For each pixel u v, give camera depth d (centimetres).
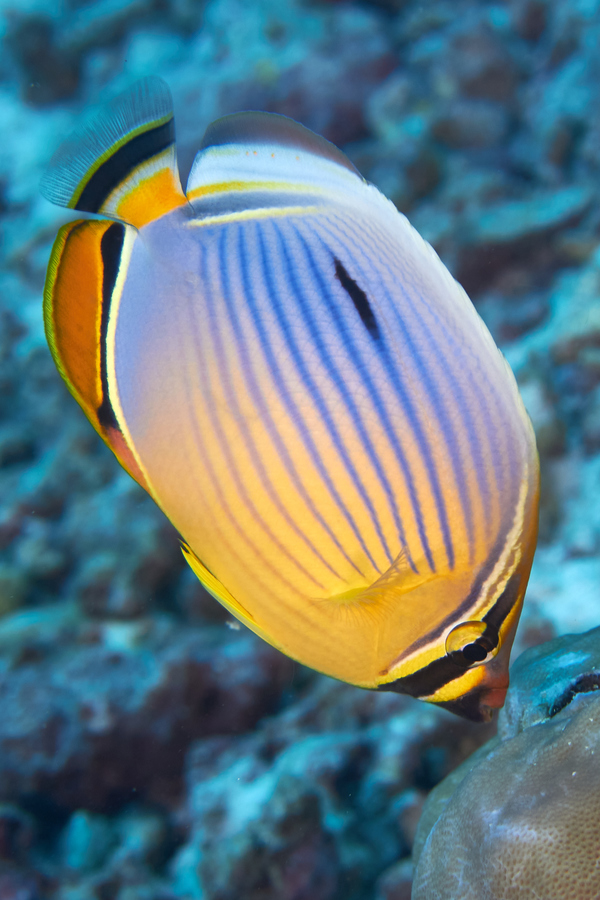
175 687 85
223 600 36
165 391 34
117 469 121
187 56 178
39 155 190
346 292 34
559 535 85
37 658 94
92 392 35
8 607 109
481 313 110
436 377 34
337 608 35
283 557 35
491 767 41
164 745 84
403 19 162
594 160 117
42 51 203
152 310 34
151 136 34
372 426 34
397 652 35
